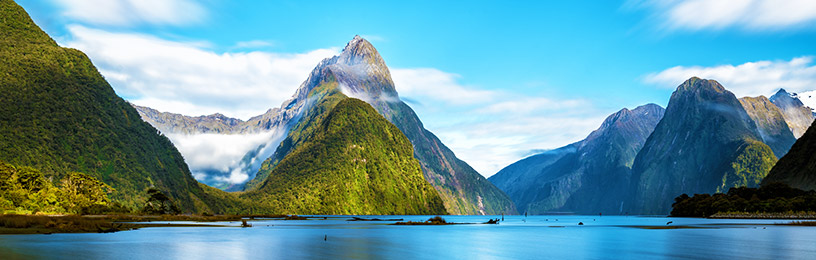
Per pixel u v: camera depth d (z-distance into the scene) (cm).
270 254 6712
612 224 18925
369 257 6544
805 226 14600
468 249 7625
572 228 14912
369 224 17075
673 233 11362
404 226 15562
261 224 16438
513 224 19650
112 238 8400
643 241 9081
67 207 18088
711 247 7838
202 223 15688
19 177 17500
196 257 6275
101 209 19225
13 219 10238
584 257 6631
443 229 13838
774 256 6694
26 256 5784
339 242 8625
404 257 6600
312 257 6456
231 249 7238
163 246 7381
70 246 6869
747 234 10806
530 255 6881
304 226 14938
